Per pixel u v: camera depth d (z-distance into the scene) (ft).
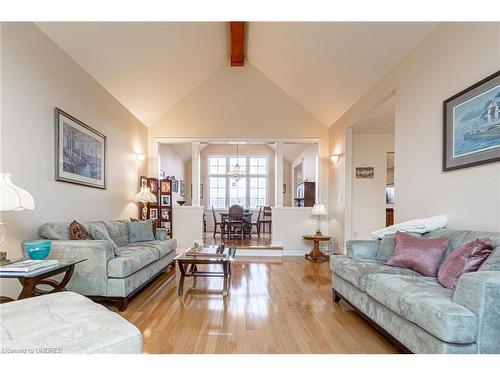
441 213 8.96
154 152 19.93
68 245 9.00
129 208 17.06
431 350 5.19
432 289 6.07
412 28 9.71
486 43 7.28
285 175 36.01
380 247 9.73
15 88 8.32
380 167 19.29
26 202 6.61
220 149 35.45
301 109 20.21
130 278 9.67
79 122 11.56
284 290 11.44
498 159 6.87
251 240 24.13
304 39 13.52
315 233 19.24
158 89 17.03
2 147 7.88
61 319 4.64
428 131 9.59
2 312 4.83
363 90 14.37
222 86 20.02
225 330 7.74
